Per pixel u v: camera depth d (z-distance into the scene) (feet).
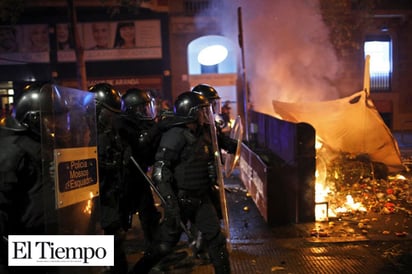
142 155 13.34
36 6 58.44
